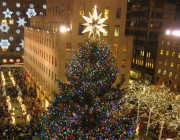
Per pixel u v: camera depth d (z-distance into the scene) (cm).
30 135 3562
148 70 9088
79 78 2136
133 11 10538
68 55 4938
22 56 10812
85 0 4862
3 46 10525
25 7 10662
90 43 2161
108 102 2134
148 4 9494
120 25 5122
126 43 5212
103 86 2117
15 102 5488
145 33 9625
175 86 7938
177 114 4006
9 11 10469
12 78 7706
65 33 4844
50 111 2298
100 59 2134
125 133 2155
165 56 8238
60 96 2233
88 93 2097
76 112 2128
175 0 10300
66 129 2170
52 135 2262
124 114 2211
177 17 9812
